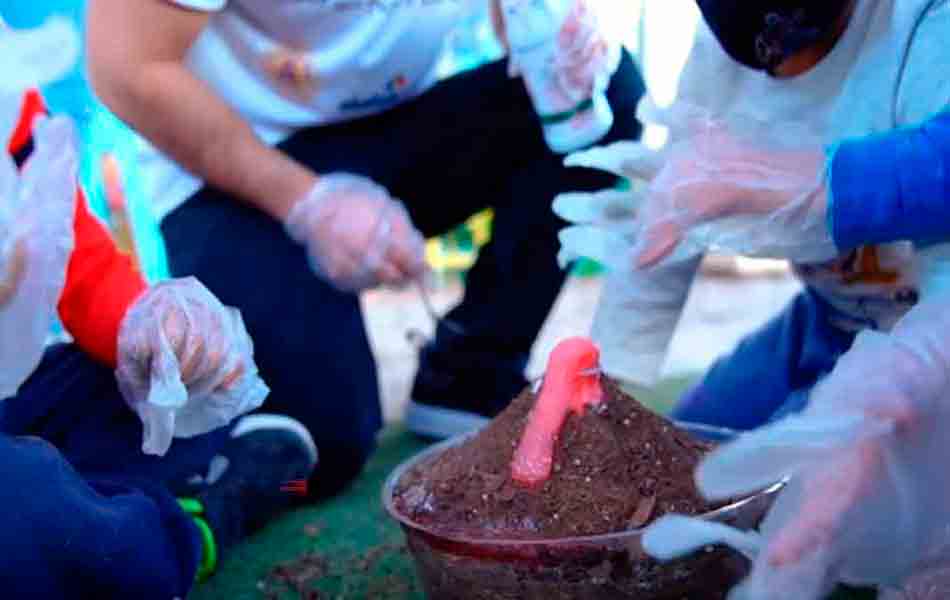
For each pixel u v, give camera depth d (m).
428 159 1.53
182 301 0.93
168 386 0.86
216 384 0.93
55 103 1.45
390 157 1.50
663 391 1.77
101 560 0.83
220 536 1.17
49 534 0.80
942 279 0.94
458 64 1.62
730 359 1.34
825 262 1.14
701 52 1.11
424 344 1.61
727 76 1.09
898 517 0.73
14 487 0.78
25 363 0.80
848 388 0.74
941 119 0.90
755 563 0.70
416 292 2.84
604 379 0.95
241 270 1.36
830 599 1.00
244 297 1.35
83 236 1.02
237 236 1.36
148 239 1.51
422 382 1.59
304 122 1.46
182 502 1.12
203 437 1.08
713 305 2.50
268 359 1.35
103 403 1.03
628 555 0.83
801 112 1.06
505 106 1.51
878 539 0.73
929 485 0.74
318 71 1.39
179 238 1.38
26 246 0.79
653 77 1.43
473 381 1.55
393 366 2.12
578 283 2.78
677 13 1.41
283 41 1.39
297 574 1.13
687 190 0.93
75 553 0.81
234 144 1.23
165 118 1.21
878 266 1.12
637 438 0.92
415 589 1.08
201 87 1.23
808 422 0.70
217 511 1.17
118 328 0.99
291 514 1.33
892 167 0.88
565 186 1.48
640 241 0.95
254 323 1.35
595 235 0.99
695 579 0.85
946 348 0.75
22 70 0.77
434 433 1.59
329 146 1.48
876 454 0.71
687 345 2.14
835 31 1.01
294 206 1.21
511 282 1.53
